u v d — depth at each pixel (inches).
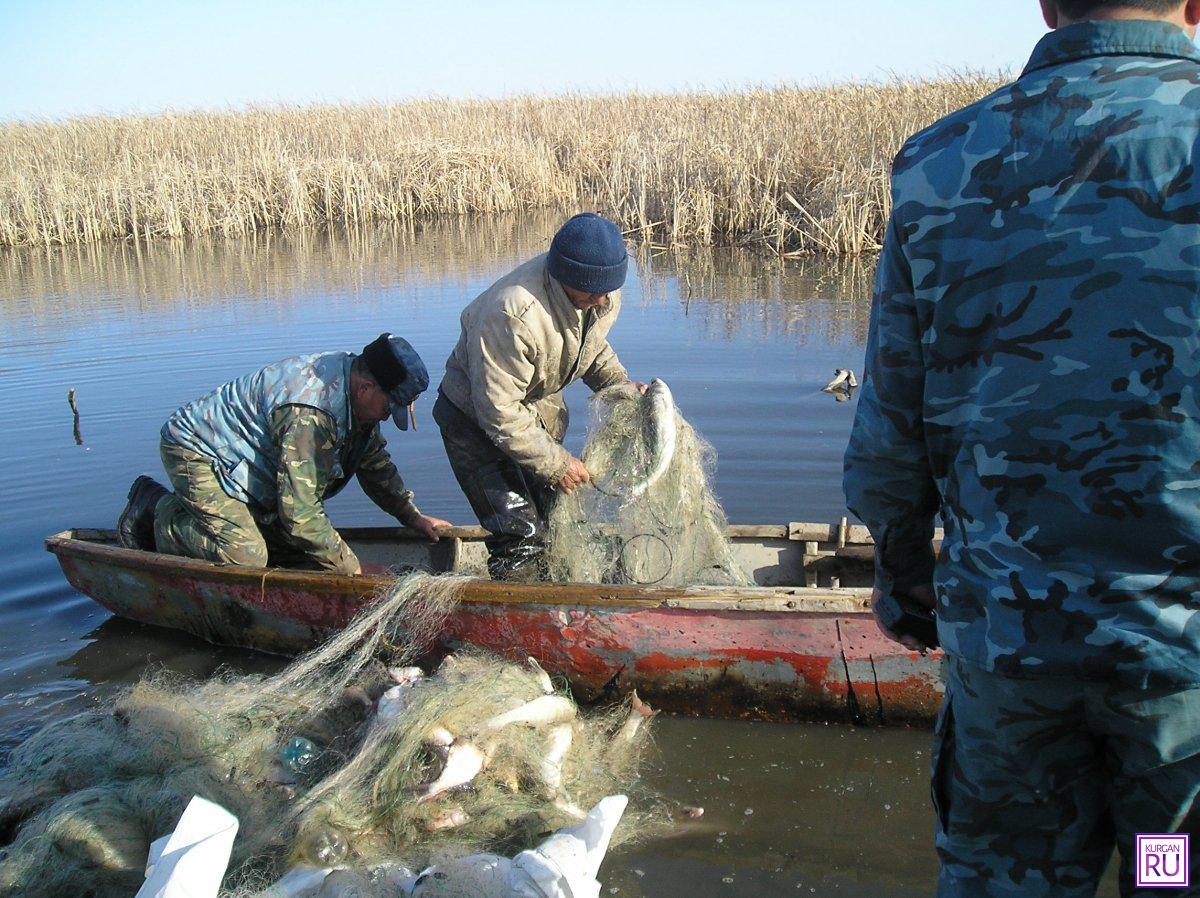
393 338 183.6
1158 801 71.4
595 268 168.9
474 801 132.7
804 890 123.3
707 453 218.4
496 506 196.4
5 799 135.3
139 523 205.6
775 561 203.5
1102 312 64.5
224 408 187.3
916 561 86.4
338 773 135.3
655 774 148.9
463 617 167.5
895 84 707.4
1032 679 69.4
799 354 358.3
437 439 292.7
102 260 668.7
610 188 727.7
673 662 160.9
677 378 331.3
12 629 198.5
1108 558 66.4
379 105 1180.5
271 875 118.6
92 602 209.9
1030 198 66.2
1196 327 62.7
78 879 117.8
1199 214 62.5
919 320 72.4
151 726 143.5
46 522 241.9
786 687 158.6
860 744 155.6
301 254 673.0
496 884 107.9
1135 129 64.2
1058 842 76.7
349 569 189.0
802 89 871.7
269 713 155.3
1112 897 118.8
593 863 113.2
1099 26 67.0
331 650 166.1
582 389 328.5
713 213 666.2
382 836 128.6
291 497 180.2
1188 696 67.4
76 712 167.3
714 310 439.8
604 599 160.1
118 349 396.8
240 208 814.5
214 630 192.2
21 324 454.0
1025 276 66.4
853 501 83.0
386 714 141.9
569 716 150.6
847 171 591.8
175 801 128.5
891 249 73.9
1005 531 68.8
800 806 140.4
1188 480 64.2
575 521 186.1
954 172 69.3
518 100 1145.4
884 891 123.3
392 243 713.0
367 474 204.5
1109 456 65.1
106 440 293.9
